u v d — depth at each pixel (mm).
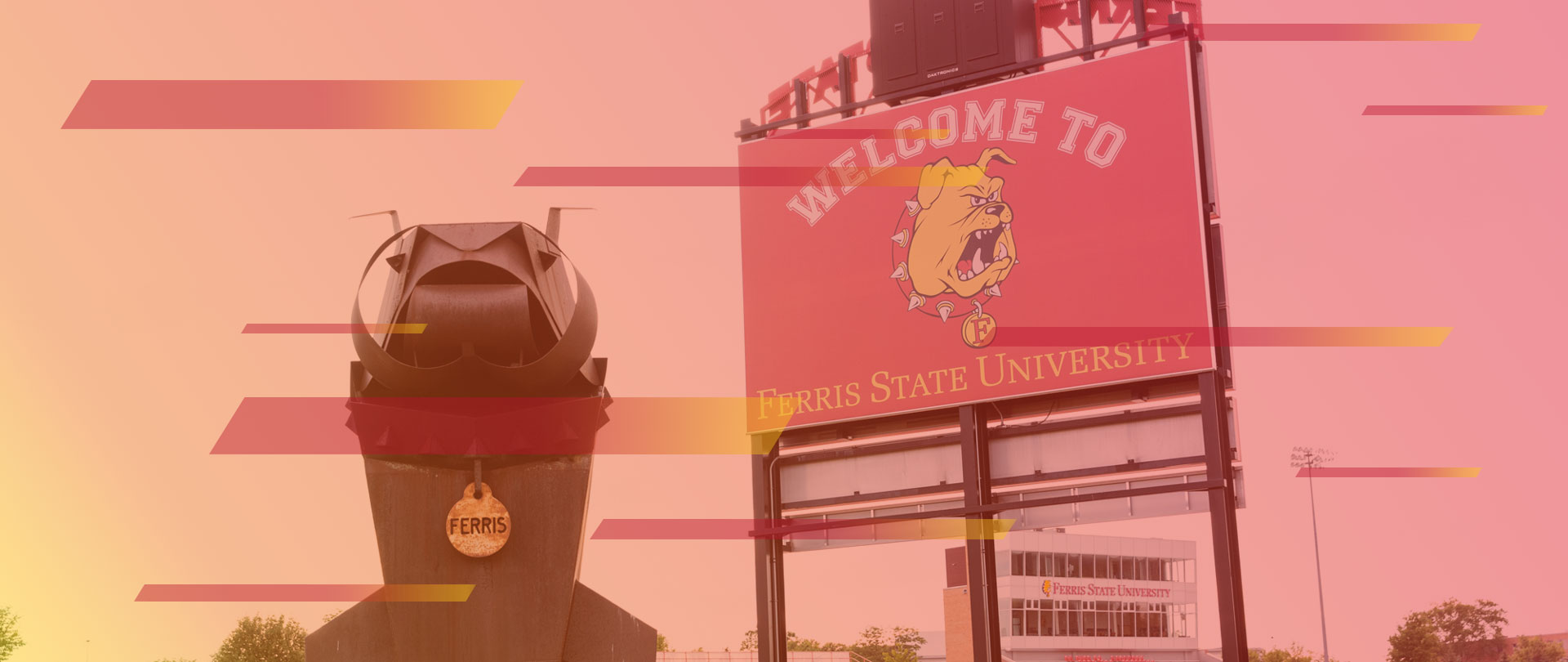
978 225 30375
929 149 31375
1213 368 27141
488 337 19625
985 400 29484
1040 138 30000
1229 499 26641
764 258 32750
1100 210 28953
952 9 31672
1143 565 112438
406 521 20109
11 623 70438
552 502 20203
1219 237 28484
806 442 32125
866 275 31516
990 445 29906
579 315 19953
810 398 31594
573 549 20109
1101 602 109000
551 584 20000
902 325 30844
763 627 31047
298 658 91750
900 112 31906
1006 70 30797
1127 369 28000
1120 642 109000
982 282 30062
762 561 31484
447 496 20141
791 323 32156
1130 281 28312
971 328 30000
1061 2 31203
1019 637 103688
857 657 94000
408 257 20062
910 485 30719
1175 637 112375
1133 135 28875
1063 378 28672
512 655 19781
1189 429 27703
